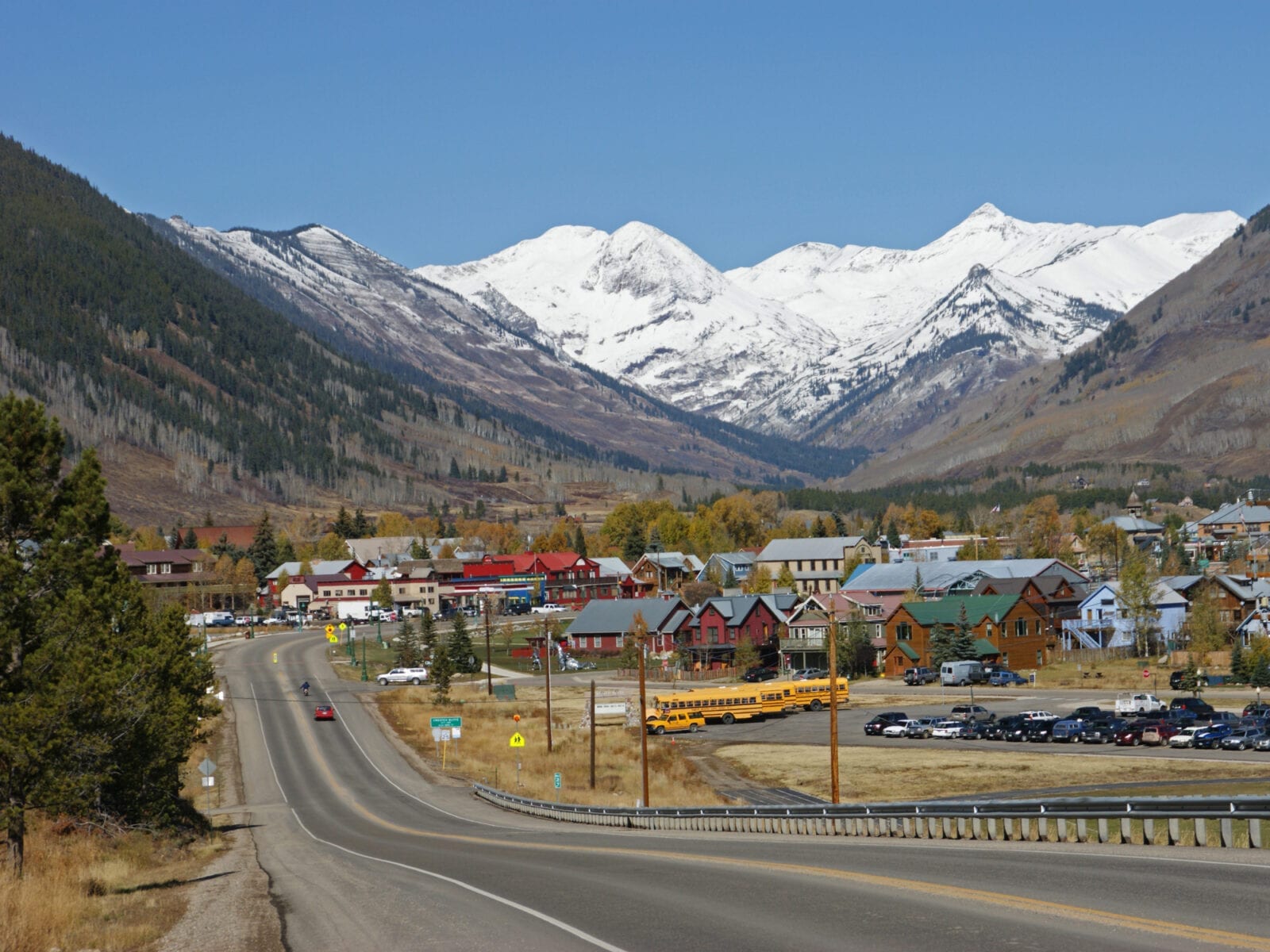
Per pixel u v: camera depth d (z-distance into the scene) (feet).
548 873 107.86
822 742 319.27
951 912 74.33
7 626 126.21
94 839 154.30
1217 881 79.61
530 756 311.88
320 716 377.50
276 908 99.81
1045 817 110.73
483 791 253.03
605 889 93.81
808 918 75.61
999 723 303.89
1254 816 91.81
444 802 247.50
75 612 127.24
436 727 295.48
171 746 179.11
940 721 315.17
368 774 293.43
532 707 403.34
